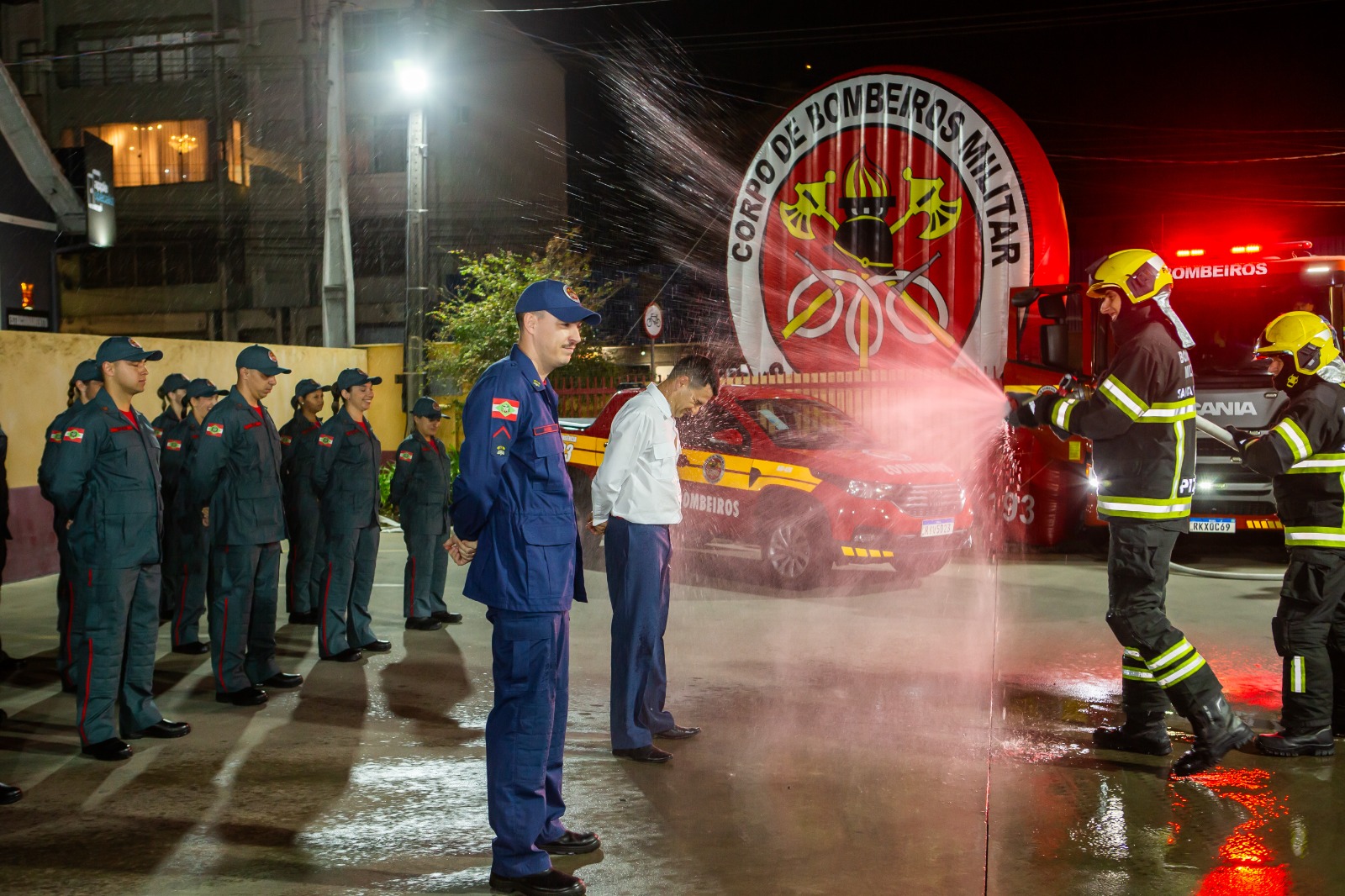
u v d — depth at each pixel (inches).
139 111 1250.6
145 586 211.2
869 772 187.6
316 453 274.5
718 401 380.5
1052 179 522.9
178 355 497.4
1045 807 171.3
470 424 141.9
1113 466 191.8
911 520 344.2
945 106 534.9
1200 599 348.5
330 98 709.3
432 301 1081.4
